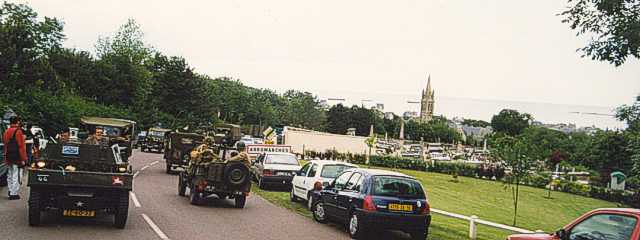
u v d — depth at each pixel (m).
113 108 65.44
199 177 17.52
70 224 12.61
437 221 19.06
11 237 10.66
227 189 17.61
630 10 11.09
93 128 29.38
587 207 36.59
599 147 59.38
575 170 64.62
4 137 15.63
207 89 102.62
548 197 41.12
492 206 31.55
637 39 10.76
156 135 52.06
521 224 24.62
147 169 30.73
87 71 73.12
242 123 123.25
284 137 69.81
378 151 72.00
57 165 12.79
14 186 15.59
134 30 83.06
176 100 92.69
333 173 20.02
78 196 12.09
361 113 126.12
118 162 13.11
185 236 12.05
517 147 23.55
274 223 15.21
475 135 184.88
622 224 8.07
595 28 11.55
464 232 16.30
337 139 70.69
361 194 13.67
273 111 127.00
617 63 11.45
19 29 44.75
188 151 28.64
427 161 60.62
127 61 79.50
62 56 67.12
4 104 33.94
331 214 15.38
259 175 26.28
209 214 15.97
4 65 42.44
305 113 116.81
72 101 48.88
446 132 143.38
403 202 13.42
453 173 51.53
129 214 14.76
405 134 140.25
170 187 22.58
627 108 36.78
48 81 46.56
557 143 75.12
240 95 124.75
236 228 13.77
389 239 14.45
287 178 25.39
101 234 11.65
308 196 19.69
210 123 93.38
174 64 93.38
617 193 42.28
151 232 12.25
